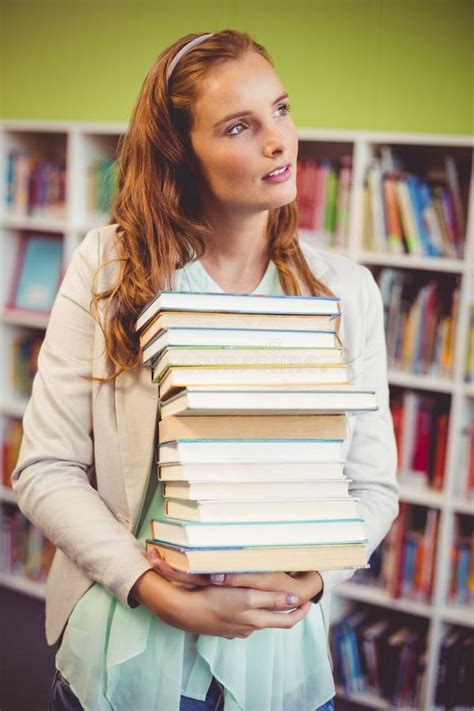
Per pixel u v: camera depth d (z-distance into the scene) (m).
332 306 1.05
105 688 1.14
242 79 1.08
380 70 3.19
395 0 3.13
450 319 2.78
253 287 1.23
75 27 3.89
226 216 1.17
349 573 1.13
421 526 2.96
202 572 0.97
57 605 1.21
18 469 1.18
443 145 2.98
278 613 1.03
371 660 2.94
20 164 3.68
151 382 1.15
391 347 2.86
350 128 3.27
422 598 2.84
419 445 2.84
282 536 1.00
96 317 1.17
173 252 1.19
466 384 2.73
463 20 3.00
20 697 2.83
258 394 0.97
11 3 4.06
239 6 3.46
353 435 1.27
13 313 3.72
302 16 3.33
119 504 1.19
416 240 2.83
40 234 3.82
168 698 1.12
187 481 1.00
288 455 1.03
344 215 2.95
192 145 1.14
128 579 1.07
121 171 1.27
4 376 3.74
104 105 3.84
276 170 1.09
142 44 3.71
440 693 2.82
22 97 4.10
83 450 1.20
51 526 1.12
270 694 1.16
